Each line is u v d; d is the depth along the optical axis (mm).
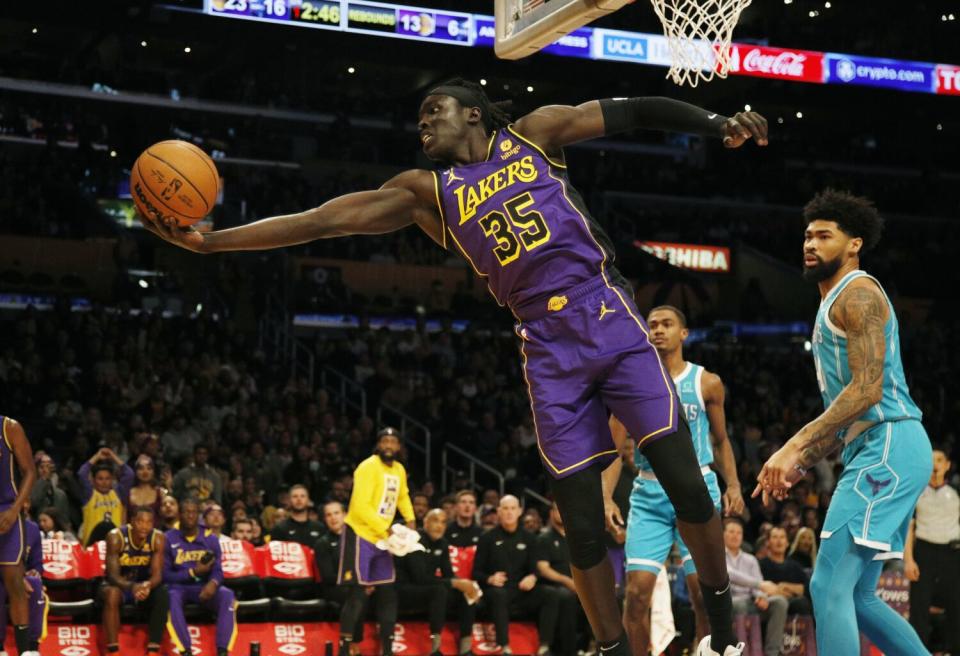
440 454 14922
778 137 28953
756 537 13281
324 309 18922
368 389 15688
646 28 21766
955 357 22078
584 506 3283
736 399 17906
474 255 3371
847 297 3994
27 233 19078
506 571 9688
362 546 8844
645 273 22516
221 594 8867
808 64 21547
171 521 9500
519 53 4852
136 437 11953
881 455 3975
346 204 3359
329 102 26891
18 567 7652
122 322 15820
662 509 5621
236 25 21359
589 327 3252
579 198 3352
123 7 20656
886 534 3904
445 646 9828
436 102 3443
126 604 8758
